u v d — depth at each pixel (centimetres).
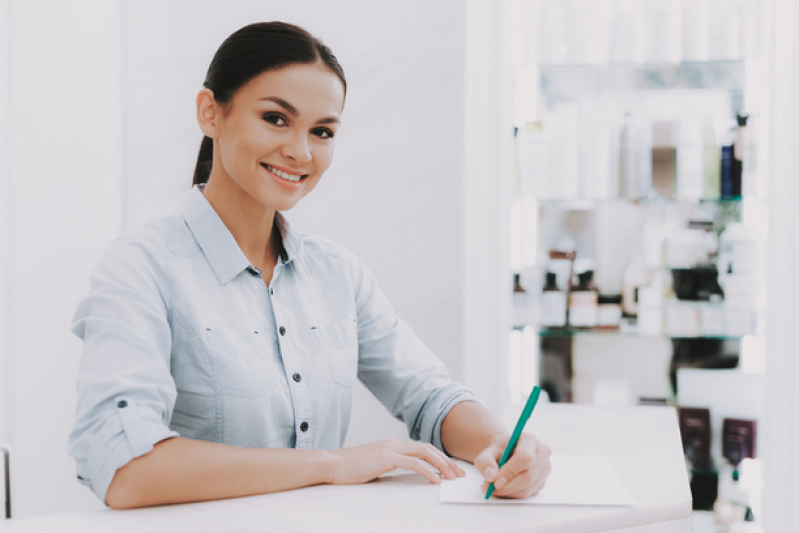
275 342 111
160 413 92
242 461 87
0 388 211
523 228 246
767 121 213
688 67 244
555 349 254
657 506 83
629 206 248
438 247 217
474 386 222
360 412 219
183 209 112
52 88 216
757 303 240
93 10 220
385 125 218
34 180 214
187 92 225
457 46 215
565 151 246
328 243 126
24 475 215
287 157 104
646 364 250
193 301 106
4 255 211
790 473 210
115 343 94
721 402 245
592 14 245
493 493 85
